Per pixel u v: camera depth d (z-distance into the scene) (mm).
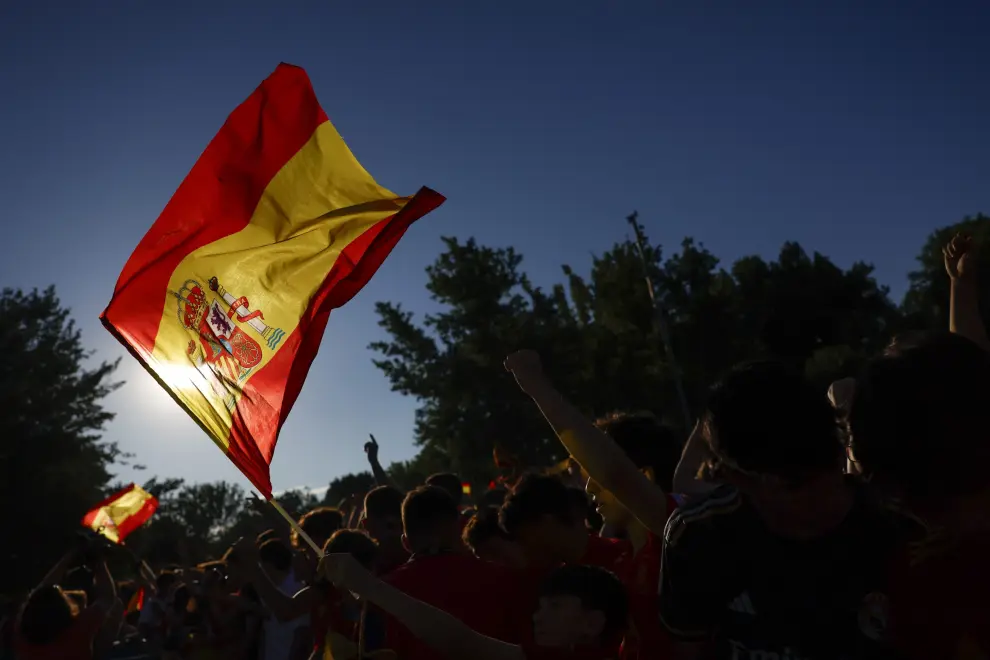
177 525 51875
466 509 6469
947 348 1712
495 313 47750
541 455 44656
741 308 47844
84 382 52438
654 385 42906
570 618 2824
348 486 63812
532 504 3400
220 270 3938
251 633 6801
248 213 3982
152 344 3832
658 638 2830
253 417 3670
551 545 3391
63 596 5879
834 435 1884
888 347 1828
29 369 51125
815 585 1875
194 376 3814
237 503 97062
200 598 7289
